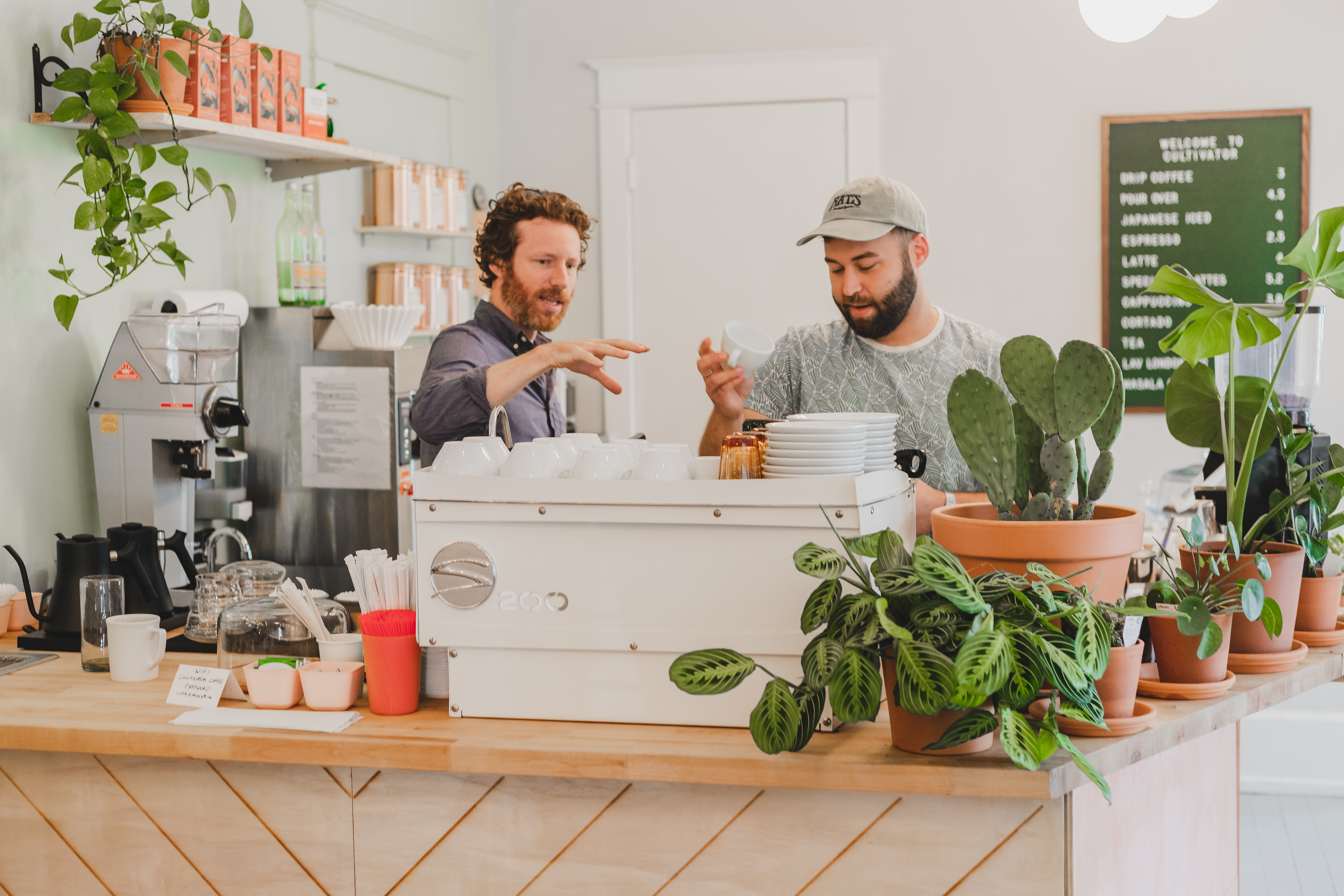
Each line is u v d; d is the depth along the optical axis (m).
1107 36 2.19
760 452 1.44
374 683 1.49
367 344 2.62
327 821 1.48
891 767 1.26
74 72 2.22
